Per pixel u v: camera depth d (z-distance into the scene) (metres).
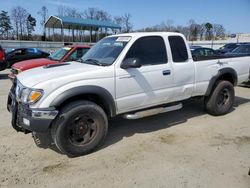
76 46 9.20
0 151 4.43
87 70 4.39
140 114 4.90
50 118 4.00
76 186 3.49
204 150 4.48
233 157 4.23
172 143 4.77
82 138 4.33
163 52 5.16
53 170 3.88
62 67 4.70
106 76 4.43
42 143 4.75
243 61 6.66
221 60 6.13
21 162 4.09
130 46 4.76
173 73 5.23
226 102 6.33
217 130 5.39
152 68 4.95
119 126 5.64
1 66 12.38
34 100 3.96
